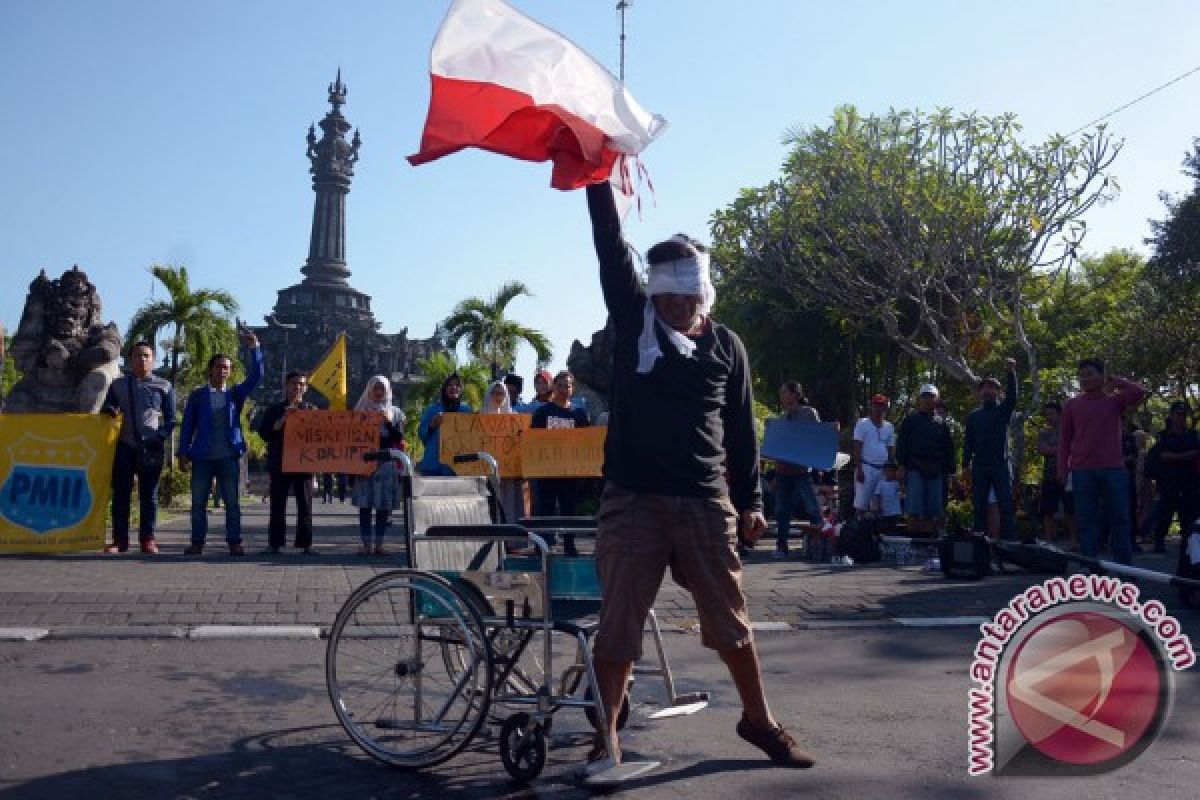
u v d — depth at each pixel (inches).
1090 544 379.6
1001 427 463.5
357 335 4434.1
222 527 724.7
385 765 166.7
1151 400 1203.2
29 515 433.7
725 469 171.2
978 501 468.4
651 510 157.2
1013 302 915.4
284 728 186.2
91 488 438.3
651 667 242.4
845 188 978.7
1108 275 1581.0
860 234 961.5
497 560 193.8
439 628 178.9
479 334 1592.0
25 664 228.5
